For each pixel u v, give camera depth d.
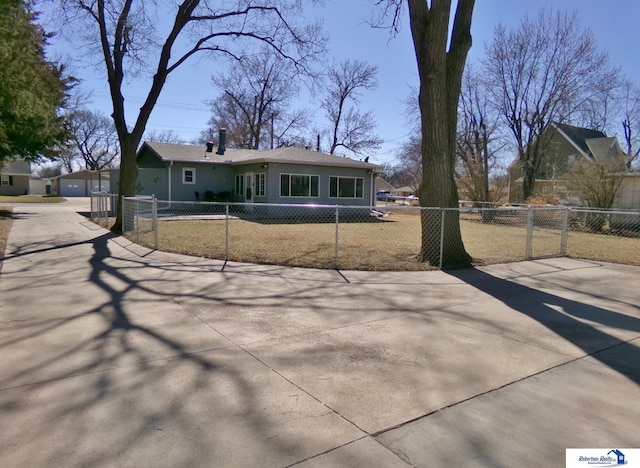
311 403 2.74
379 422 2.53
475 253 10.09
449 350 3.76
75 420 2.46
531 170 25.81
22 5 10.84
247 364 3.36
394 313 4.92
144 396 2.78
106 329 4.11
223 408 2.65
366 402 2.78
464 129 27.75
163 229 13.96
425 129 8.13
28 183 48.66
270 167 20.89
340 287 6.18
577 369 3.40
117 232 12.71
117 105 13.05
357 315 4.81
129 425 2.42
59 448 2.19
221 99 40.75
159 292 5.65
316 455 2.19
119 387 2.90
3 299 5.17
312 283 6.40
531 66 24.59
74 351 3.53
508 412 2.68
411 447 2.28
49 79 18.39
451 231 8.04
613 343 4.04
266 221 18.55
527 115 25.36
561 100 24.09
